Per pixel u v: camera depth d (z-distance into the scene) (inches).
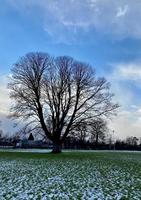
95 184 647.1
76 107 2091.5
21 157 1542.8
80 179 722.8
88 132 2107.5
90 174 828.0
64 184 641.0
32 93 2064.5
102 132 2113.7
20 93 2060.8
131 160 1471.5
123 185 639.8
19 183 641.0
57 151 2070.6
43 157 1571.1
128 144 4694.9
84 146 3934.5
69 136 2086.6
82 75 2158.0
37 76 2091.5
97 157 1681.8
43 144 3747.5
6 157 1525.6
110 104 2138.3
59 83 2119.8
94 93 2138.3
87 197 505.7
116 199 492.4
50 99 2095.2
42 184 634.2
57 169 949.8
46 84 2101.4
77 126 2059.5
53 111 2085.4
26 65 2122.3
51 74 2151.8
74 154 1973.4
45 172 860.0
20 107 2060.8
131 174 842.8
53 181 681.6
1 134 4188.0
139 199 492.7
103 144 4222.4
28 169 935.7
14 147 3764.8
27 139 3789.4
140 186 629.0
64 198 494.6
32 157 1552.7
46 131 2062.0
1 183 634.2
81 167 1031.6
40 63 2130.9
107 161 1357.0
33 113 2062.0
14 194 517.3
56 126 2071.9
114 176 790.5
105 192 554.6
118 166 1093.8
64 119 2078.0
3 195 504.4
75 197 504.1
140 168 1031.0
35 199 481.7
